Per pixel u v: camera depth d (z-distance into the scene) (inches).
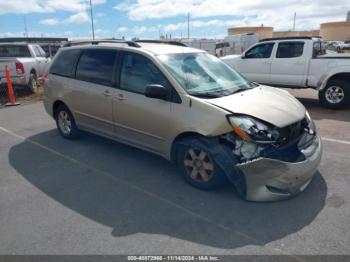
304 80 335.6
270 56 360.5
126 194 147.9
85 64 200.4
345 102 308.5
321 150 147.4
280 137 130.6
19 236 117.6
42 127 266.4
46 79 231.5
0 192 152.3
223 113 133.6
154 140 164.1
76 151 205.2
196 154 146.2
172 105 149.7
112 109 181.2
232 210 131.1
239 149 130.3
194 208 133.8
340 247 107.5
